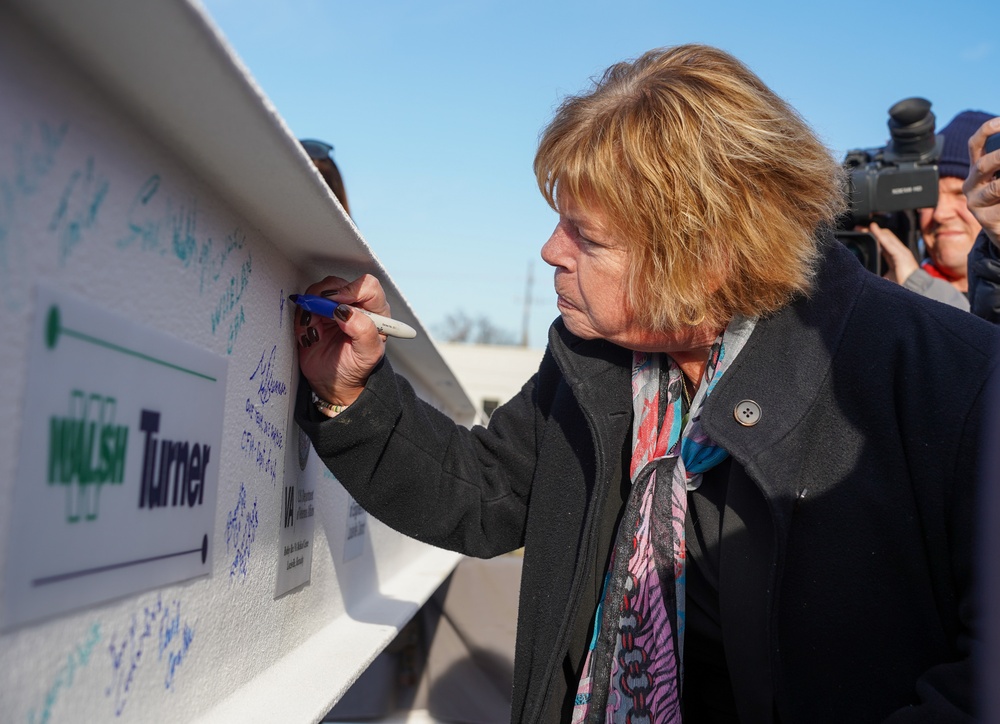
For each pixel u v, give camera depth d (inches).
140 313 27.3
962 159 89.4
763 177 40.9
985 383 38.1
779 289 42.0
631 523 44.8
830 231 45.6
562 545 48.1
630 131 40.5
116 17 20.7
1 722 20.8
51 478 22.3
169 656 31.1
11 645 21.1
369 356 45.6
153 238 28.0
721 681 49.4
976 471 37.0
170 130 27.7
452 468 52.9
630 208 40.4
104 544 25.3
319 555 52.7
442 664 89.2
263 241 39.6
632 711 43.0
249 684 40.4
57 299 22.3
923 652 38.9
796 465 40.0
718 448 43.9
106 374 25.0
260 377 40.3
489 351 684.1
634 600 43.9
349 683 44.5
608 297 43.5
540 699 43.7
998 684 22.1
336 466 48.5
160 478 29.1
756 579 41.2
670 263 40.6
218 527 35.3
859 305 43.3
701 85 41.7
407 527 52.0
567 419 51.0
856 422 40.6
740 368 42.0
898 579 39.1
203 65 23.0
